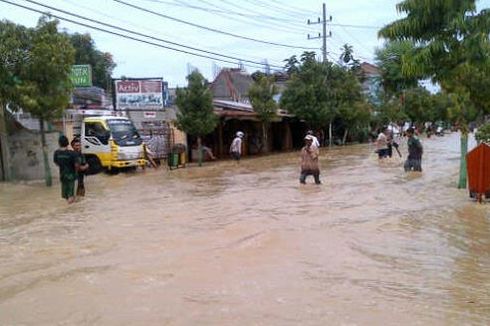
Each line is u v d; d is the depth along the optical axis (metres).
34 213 14.02
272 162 31.12
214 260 8.62
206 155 34.84
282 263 8.41
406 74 14.45
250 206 14.22
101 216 13.20
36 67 19.67
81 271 8.17
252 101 38.59
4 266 8.56
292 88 44.38
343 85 47.88
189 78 30.00
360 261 8.50
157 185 20.16
